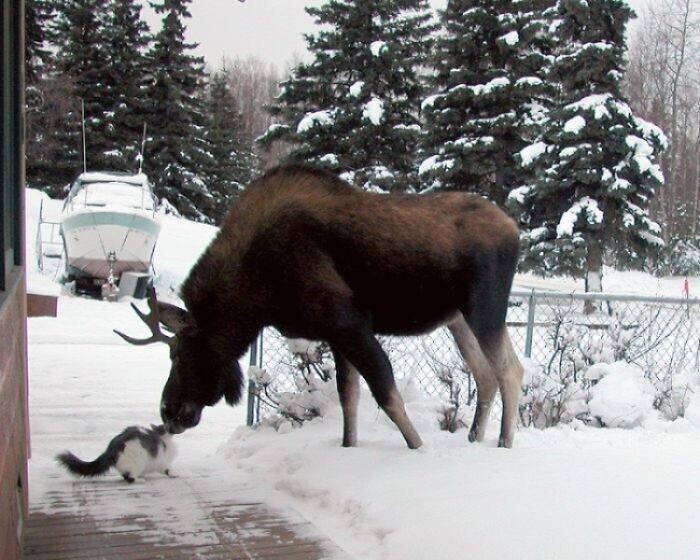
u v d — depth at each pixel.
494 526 3.16
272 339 7.88
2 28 2.81
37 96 31.03
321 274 4.38
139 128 32.75
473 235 4.56
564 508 3.32
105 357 10.16
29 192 28.62
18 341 3.67
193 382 4.54
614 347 6.50
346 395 4.73
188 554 3.27
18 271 3.80
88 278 17.56
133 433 4.46
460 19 20.27
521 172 20.36
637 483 3.69
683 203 35.12
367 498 3.73
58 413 6.90
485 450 4.47
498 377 4.68
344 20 21.47
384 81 21.39
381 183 20.56
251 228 4.50
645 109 37.94
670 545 2.91
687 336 7.54
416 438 4.61
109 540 3.42
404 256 4.45
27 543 3.37
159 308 4.54
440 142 20.73
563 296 6.60
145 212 17.48
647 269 26.84
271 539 3.45
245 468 4.77
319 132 21.25
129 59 33.00
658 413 5.88
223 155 38.09
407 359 7.41
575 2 18.06
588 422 5.78
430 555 3.05
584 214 17.89
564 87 19.03
